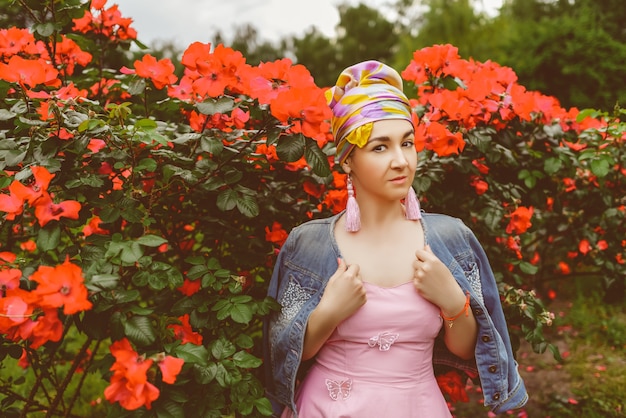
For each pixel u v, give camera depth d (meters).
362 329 1.35
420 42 11.55
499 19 10.47
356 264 1.39
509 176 2.30
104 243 1.41
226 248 2.02
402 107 1.35
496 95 2.11
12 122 1.72
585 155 2.15
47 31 1.86
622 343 3.86
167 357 1.16
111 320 1.20
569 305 4.60
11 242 1.97
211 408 1.33
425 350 1.41
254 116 1.57
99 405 2.91
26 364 2.23
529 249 3.41
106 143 1.51
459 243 1.48
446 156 2.05
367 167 1.34
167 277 1.29
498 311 1.53
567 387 3.30
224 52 1.47
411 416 1.35
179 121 2.14
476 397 3.21
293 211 1.95
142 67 1.62
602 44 5.88
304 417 1.43
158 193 1.65
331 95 1.47
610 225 2.69
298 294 1.48
